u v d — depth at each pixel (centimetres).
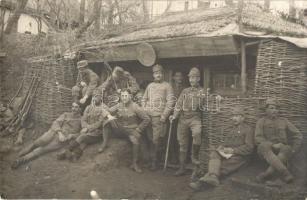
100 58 769
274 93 552
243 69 579
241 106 566
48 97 757
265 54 561
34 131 745
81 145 651
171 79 714
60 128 682
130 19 962
